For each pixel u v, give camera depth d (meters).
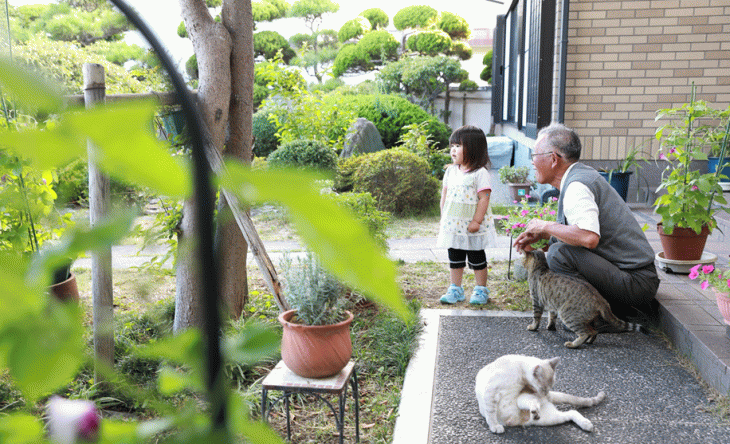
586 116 7.06
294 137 8.25
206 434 0.23
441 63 17.75
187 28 3.46
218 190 0.20
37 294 0.21
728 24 6.64
